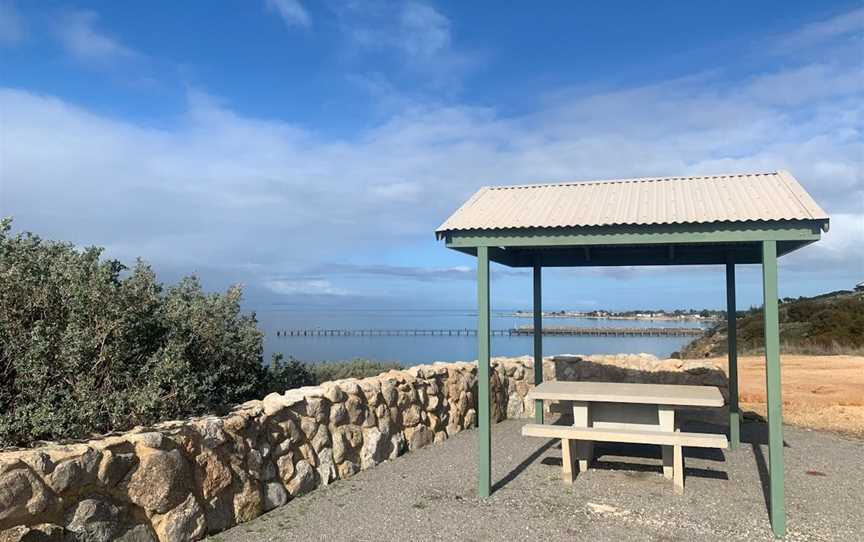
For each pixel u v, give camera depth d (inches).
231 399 262.2
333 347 1451.8
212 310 258.4
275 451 201.9
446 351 1307.8
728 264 292.4
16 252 202.4
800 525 182.2
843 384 452.1
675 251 300.8
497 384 354.6
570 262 316.8
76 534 136.9
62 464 136.2
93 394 185.5
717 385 352.5
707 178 240.7
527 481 226.7
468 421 328.2
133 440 154.3
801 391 428.1
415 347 1481.3
